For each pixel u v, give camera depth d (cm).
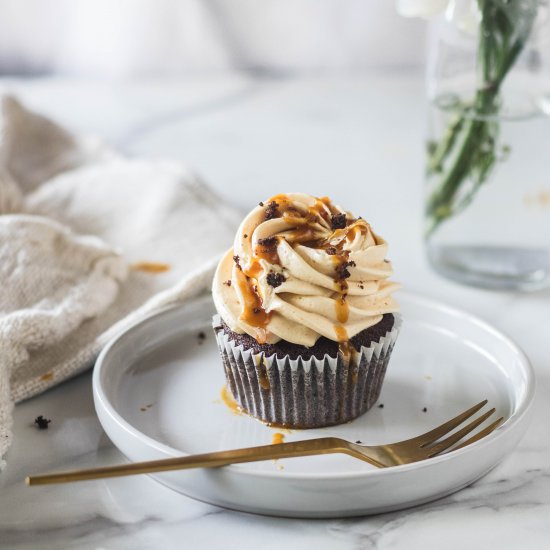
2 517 46
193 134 86
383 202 73
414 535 45
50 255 58
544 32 57
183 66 108
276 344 50
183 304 56
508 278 62
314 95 100
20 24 104
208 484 45
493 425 48
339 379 50
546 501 47
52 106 95
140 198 68
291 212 52
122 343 53
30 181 73
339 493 44
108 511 46
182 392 52
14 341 52
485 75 58
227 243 64
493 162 59
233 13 105
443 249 62
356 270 51
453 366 54
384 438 50
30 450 49
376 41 108
